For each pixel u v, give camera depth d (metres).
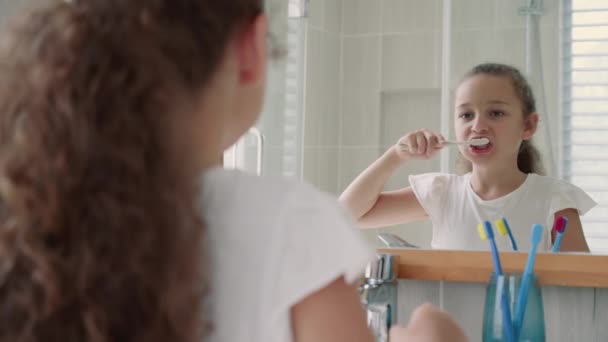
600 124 1.12
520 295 0.99
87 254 0.35
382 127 1.19
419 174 1.17
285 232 0.42
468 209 1.14
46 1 0.40
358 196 1.18
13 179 0.36
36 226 0.36
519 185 1.13
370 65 1.20
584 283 1.06
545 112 1.14
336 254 0.42
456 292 1.11
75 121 0.36
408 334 0.48
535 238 1.00
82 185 0.36
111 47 0.37
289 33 1.22
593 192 1.12
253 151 1.24
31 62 0.38
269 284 0.41
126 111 0.36
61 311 0.35
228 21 0.41
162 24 0.38
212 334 0.42
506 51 1.16
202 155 0.41
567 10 1.15
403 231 1.16
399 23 1.19
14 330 0.36
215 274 0.42
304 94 1.22
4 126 0.38
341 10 1.21
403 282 1.13
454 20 1.17
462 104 1.16
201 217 0.40
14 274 0.36
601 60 1.13
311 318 0.42
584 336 1.06
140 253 0.35
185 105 0.38
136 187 0.35
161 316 0.35
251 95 0.45
